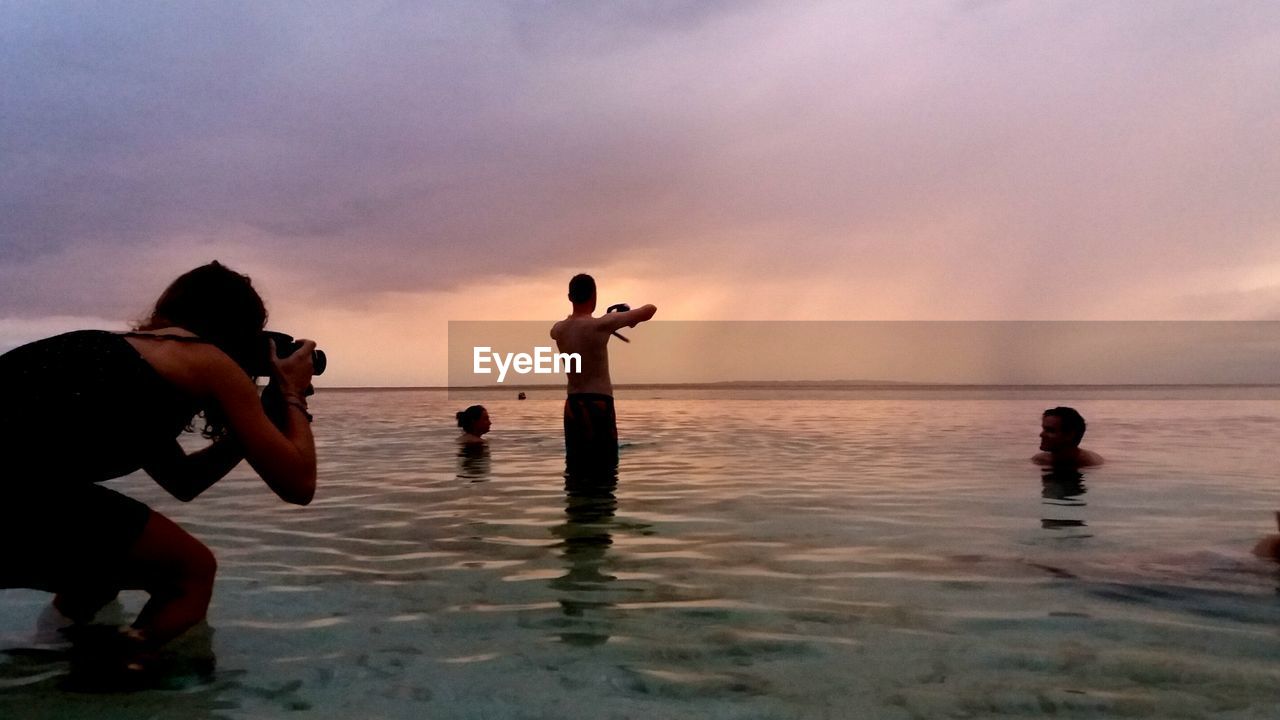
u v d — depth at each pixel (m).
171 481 2.28
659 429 9.79
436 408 17.31
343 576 2.76
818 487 4.82
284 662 1.92
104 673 1.85
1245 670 1.83
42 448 1.71
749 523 3.71
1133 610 2.31
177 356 1.86
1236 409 14.03
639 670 1.85
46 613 2.33
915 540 3.31
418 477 5.43
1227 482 4.96
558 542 3.32
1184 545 3.19
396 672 1.85
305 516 3.97
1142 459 6.24
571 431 5.79
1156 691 1.71
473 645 2.04
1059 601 2.41
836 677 1.80
